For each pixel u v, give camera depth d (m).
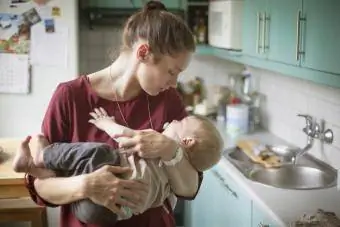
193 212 3.25
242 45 3.03
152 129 1.54
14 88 3.21
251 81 3.69
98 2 3.46
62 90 1.50
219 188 2.72
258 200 2.12
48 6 3.15
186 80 3.89
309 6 2.10
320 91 2.65
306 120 2.70
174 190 1.53
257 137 3.24
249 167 2.59
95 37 3.80
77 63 3.24
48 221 3.19
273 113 3.32
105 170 1.37
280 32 2.41
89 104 1.51
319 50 2.03
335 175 2.46
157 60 1.39
